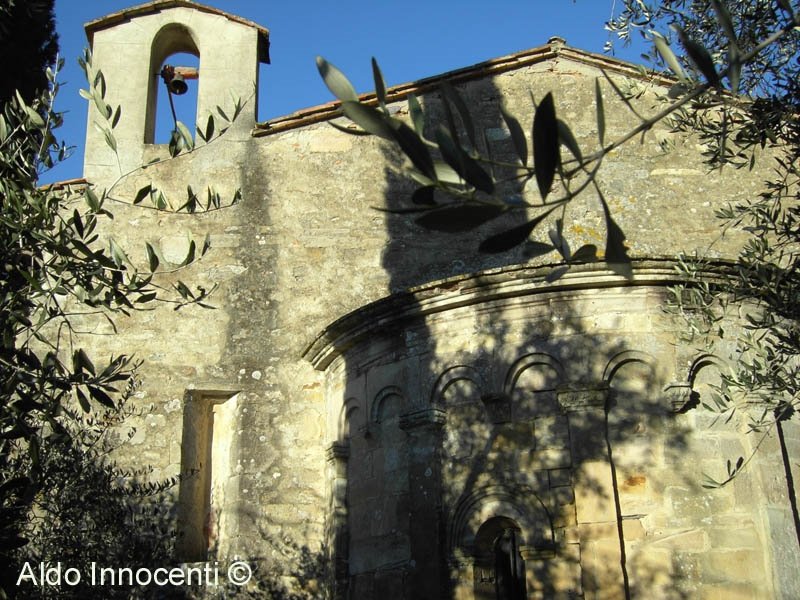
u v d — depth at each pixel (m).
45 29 9.70
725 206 14.80
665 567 9.66
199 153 15.30
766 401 8.46
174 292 14.37
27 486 6.82
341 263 14.59
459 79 15.69
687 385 10.20
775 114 7.94
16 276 6.76
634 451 10.09
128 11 16.12
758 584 9.65
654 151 15.12
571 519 9.93
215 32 16.23
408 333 11.62
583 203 14.76
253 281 14.51
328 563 12.45
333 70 3.81
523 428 10.49
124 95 15.74
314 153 15.32
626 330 10.49
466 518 10.46
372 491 11.59
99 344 13.98
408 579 10.60
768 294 8.08
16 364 6.43
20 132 7.77
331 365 13.42
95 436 12.67
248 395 13.90
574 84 15.65
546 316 10.77
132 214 14.82
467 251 14.52
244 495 13.35
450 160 3.69
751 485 9.99
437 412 10.95
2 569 7.55
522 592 10.41
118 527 11.16
